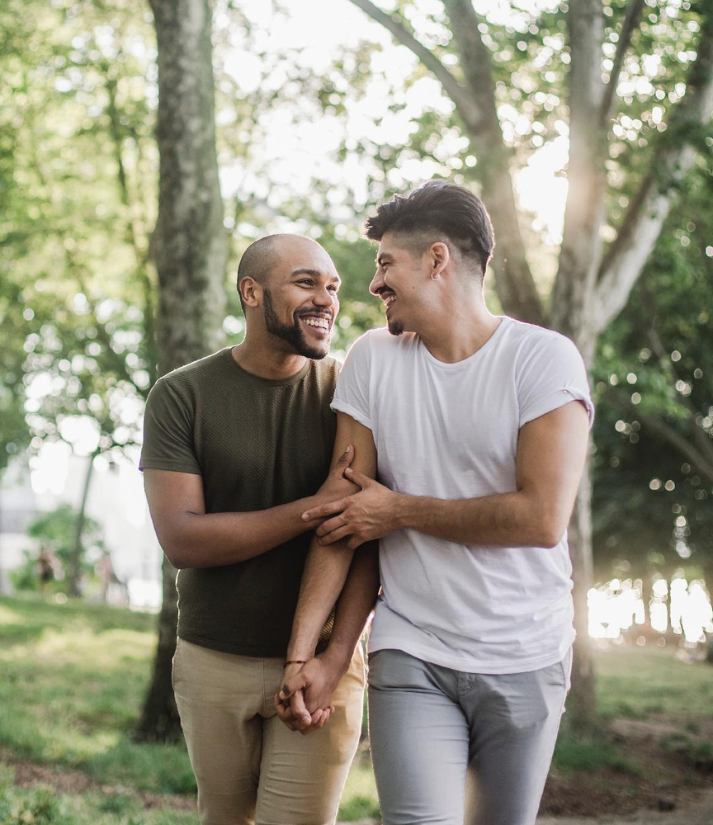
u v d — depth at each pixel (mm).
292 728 3010
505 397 2766
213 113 8539
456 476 2834
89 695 10398
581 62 9312
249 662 3209
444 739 2764
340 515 2889
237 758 3301
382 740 2783
